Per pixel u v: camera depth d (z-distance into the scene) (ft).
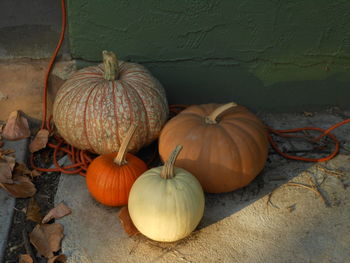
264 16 4.42
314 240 3.71
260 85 4.83
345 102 5.00
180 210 3.45
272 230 3.78
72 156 4.37
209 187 3.91
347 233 3.77
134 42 4.47
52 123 4.73
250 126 3.97
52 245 3.66
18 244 3.73
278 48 4.60
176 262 3.56
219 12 4.37
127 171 3.80
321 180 4.21
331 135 4.62
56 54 4.47
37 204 4.02
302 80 4.82
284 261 3.57
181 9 4.33
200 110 4.11
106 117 3.98
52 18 4.95
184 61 4.62
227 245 3.67
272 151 4.51
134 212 3.54
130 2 4.26
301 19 4.45
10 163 4.19
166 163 3.51
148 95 4.13
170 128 4.02
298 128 4.72
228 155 3.81
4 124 4.72
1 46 4.58
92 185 3.83
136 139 4.12
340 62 4.72
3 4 5.08
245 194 4.07
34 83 4.60
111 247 3.66
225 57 4.63
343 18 4.46
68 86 4.17
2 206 3.94
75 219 3.86
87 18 4.30
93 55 4.50
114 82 4.10
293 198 4.04
